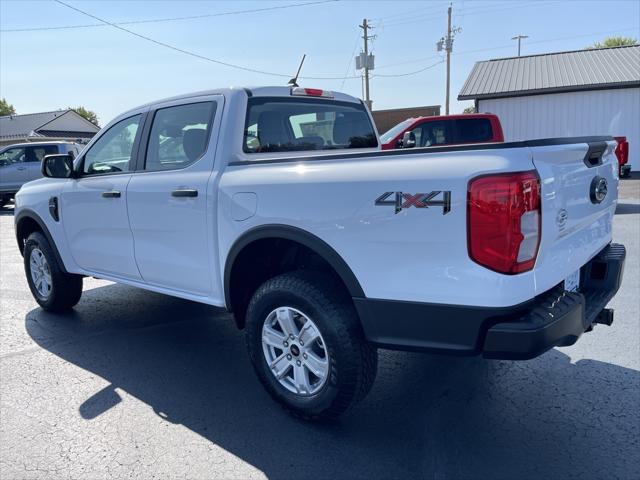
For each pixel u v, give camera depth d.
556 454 2.78
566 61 20.95
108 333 4.74
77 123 41.06
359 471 2.70
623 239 7.90
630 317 4.67
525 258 2.38
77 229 4.61
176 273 3.78
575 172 2.78
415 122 9.62
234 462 2.79
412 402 3.39
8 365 4.06
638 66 18.83
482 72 21.44
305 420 3.14
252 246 3.30
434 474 2.65
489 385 3.57
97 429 3.13
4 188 15.90
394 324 2.68
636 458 2.72
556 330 2.45
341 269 2.79
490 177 2.31
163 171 3.80
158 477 2.68
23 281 6.73
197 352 4.29
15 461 2.82
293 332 3.07
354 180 2.70
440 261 2.48
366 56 32.41
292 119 4.01
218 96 3.61
